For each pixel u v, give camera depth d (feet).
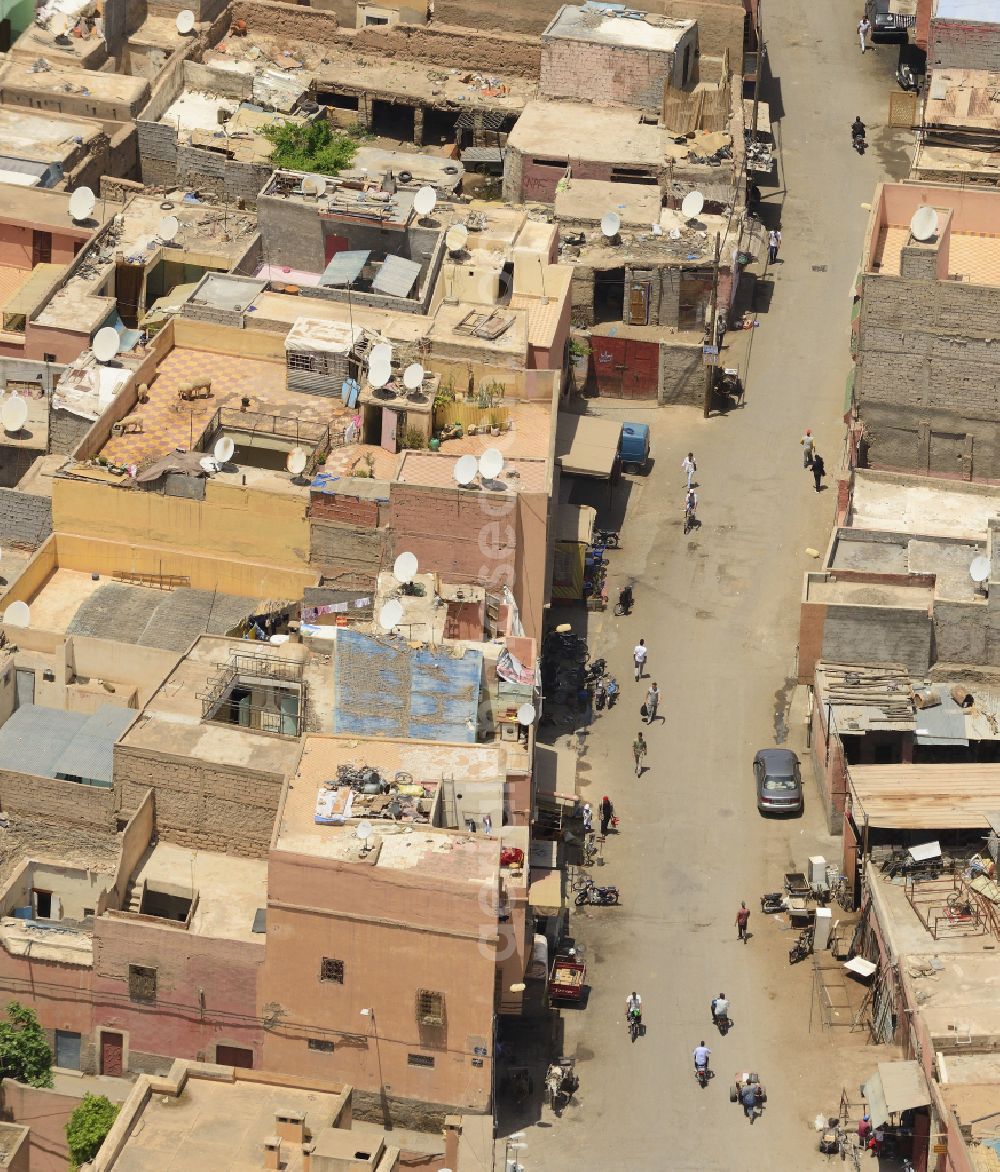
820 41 652.89
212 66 592.19
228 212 535.19
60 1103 398.01
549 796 441.68
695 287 539.70
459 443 466.70
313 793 400.47
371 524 447.83
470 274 497.05
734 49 605.31
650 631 488.44
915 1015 394.32
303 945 392.47
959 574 459.32
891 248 503.61
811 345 558.15
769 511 516.73
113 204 547.90
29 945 403.13
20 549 472.03
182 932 396.78
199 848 416.87
